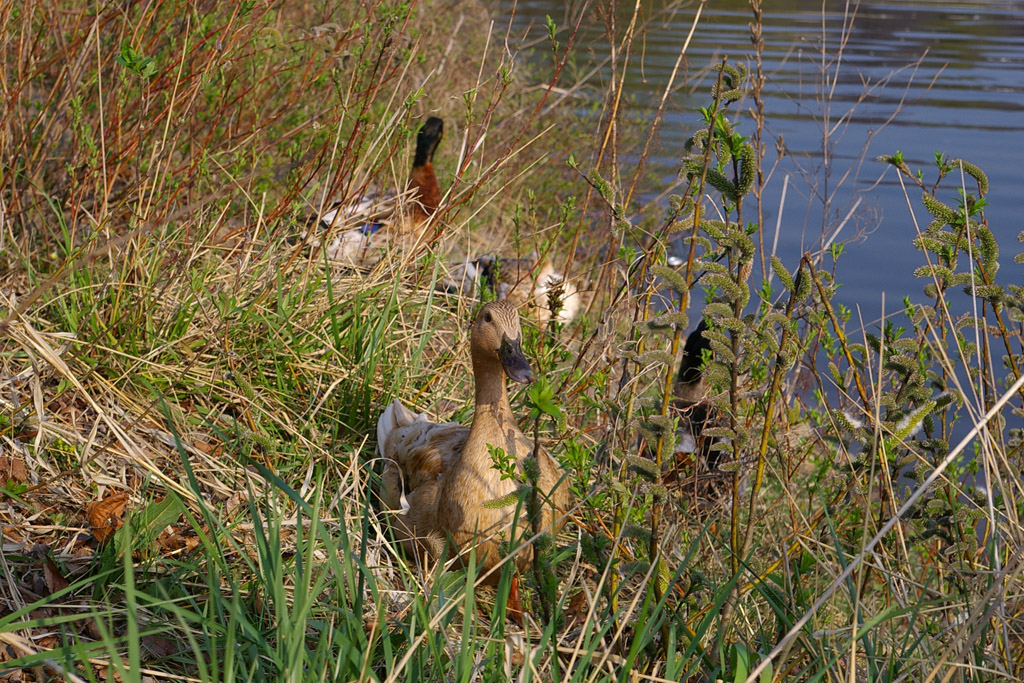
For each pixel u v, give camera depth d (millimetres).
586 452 3895
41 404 4254
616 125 6086
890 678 3184
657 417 3260
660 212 9062
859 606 3838
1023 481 3736
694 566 3867
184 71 5965
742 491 4859
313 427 4930
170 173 5797
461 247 8094
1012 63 18547
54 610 3502
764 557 4504
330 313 5500
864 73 16922
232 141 6512
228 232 6078
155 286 5164
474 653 3279
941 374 3932
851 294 9125
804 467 5277
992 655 3371
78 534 3943
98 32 5512
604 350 4805
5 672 2881
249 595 3598
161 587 2986
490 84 10125
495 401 4148
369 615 3691
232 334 5242
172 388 4906
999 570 3180
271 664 3162
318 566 3891
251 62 6711
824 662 3215
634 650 3002
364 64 5988
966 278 3516
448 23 11812
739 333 3211
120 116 5812
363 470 4871
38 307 5004
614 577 3666
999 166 12461
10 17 5426
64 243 5441
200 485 4367
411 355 5723
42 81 6016
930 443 3748
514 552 3238
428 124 8359
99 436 4504
